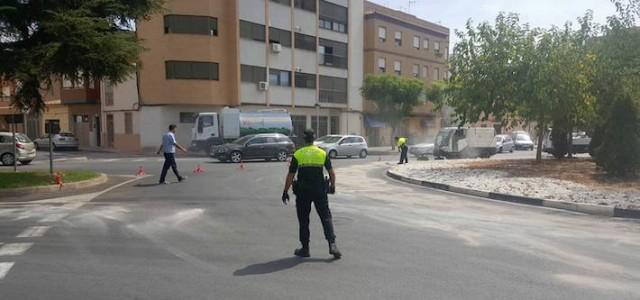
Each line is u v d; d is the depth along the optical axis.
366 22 49.09
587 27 20.00
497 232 8.30
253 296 5.11
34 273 5.89
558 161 21.67
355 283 5.55
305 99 42.69
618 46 18.19
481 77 19.39
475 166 20.73
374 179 17.91
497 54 19.08
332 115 46.12
